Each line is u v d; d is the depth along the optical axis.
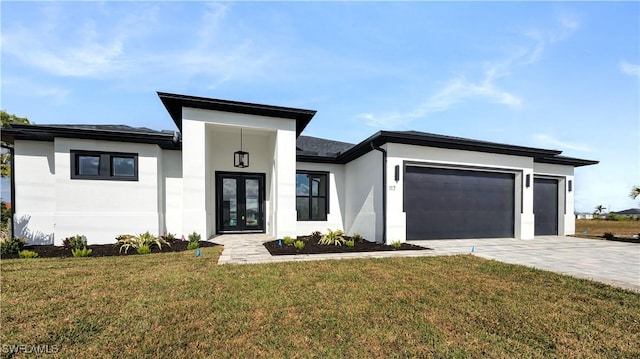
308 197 11.59
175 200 9.59
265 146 10.92
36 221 8.52
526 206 10.45
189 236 7.90
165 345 2.51
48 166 8.72
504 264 5.76
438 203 9.60
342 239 8.36
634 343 2.67
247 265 5.38
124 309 3.25
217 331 2.77
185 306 3.34
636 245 8.99
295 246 7.36
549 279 4.69
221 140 10.38
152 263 5.43
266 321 3.00
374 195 9.42
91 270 4.88
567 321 3.12
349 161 11.53
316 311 3.28
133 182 8.59
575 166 12.91
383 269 5.23
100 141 8.37
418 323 3.01
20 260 5.74
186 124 8.23
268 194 10.58
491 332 2.86
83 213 8.12
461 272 5.08
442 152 9.45
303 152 11.63
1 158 13.62
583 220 25.36
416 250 7.47
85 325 2.85
